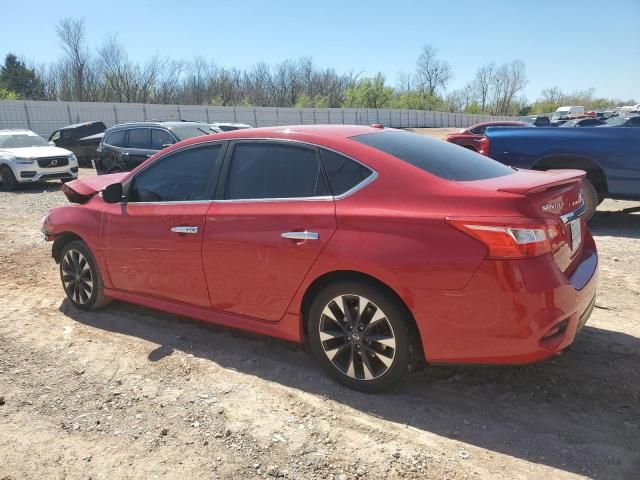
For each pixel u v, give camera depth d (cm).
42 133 3572
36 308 514
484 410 320
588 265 341
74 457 285
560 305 287
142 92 6219
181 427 309
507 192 289
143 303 445
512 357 287
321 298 339
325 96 7962
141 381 364
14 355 409
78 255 493
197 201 398
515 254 279
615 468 265
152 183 434
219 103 6575
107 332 451
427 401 330
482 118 8356
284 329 360
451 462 273
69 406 335
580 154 748
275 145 372
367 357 330
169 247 407
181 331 450
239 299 376
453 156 365
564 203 324
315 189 345
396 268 301
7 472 274
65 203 1223
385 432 299
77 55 5869
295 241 338
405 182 316
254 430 304
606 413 313
